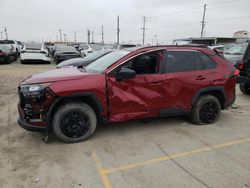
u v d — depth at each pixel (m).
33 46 18.61
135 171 3.47
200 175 3.37
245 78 7.56
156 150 4.10
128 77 4.25
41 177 3.33
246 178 3.30
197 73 4.98
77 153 3.98
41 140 4.44
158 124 5.27
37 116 4.07
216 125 5.27
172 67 4.80
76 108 4.22
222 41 27.86
